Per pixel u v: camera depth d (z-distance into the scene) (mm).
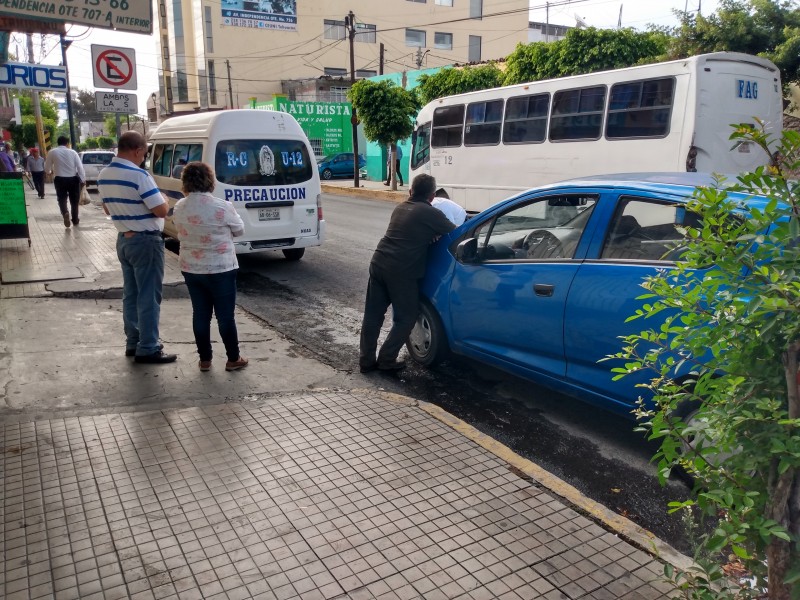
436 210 5609
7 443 4094
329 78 48906
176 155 10727
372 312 5766
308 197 10344
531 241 4996
